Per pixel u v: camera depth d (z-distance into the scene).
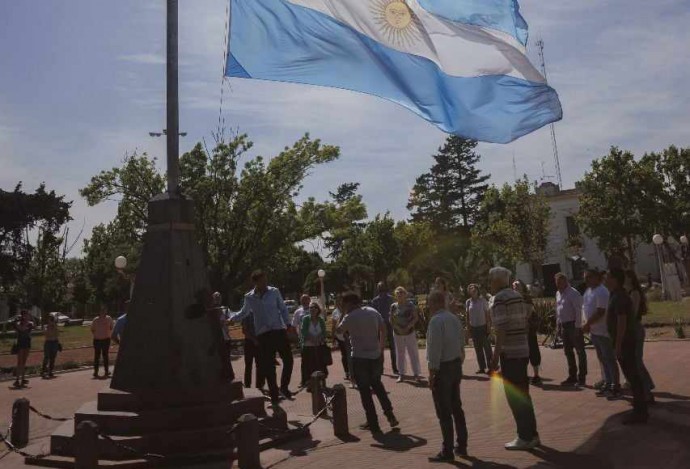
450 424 6.33
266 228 34.22
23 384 15.62
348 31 8.09
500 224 45.88
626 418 7.34
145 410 7.20
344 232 35.72
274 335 9.88
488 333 12.62
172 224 8.00
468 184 76.69
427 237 60.69
